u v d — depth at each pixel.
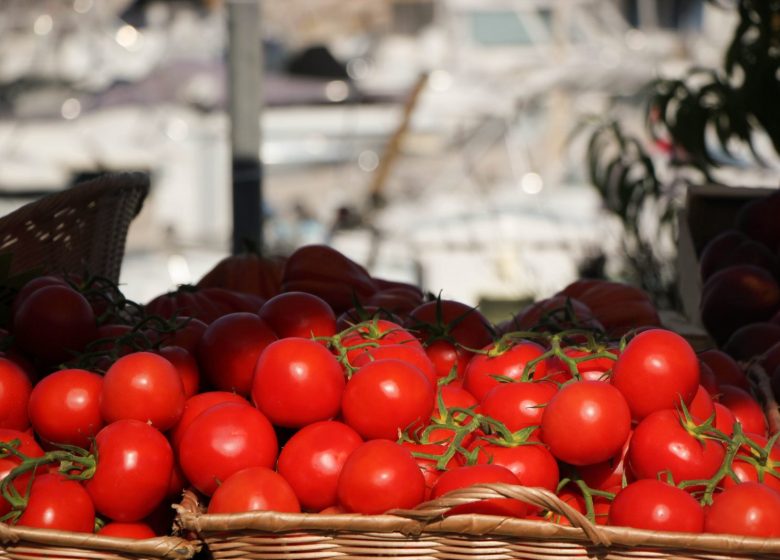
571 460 1.74
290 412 1.77
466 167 10.02
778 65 2.88
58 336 1.88
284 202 9.95
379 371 1.76
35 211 2.08
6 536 1.68
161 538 1.68
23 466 1.71
